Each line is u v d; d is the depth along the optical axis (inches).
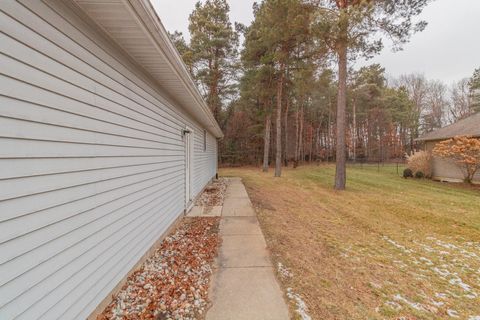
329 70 389.4
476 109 930.7
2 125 48.3
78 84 71.0
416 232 184.5
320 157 1045.2
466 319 90.3
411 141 1109.1
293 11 314.3
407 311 92.6
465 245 161.2
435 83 1191.6
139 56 103.0
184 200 204.5
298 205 265.0
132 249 104.8
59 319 61.5
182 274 106.3
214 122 313.9
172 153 168.4
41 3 58.0
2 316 47.3
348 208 254.4
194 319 78.0
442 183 426.9
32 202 54.7
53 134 61.3
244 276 105.0
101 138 82.4
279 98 537.6
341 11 262.8
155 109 134.0
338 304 93.3
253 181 464.1
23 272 52.1
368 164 932.6
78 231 70.0
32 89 55.1
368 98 971.3
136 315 79.7
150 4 72.7
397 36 289.7
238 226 176.6
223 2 660.1
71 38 68.2
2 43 48.3
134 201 107.0
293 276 110.8
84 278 72.2
